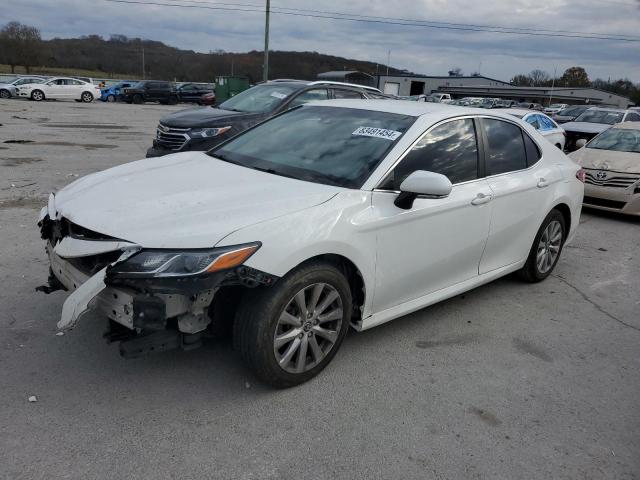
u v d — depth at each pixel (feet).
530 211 15.69
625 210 27.99
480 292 16.79
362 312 11.68
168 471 8.50
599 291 17.67
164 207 10.12
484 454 9.39
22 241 18.30
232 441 9.26
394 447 9.40
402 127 12.80
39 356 11.39
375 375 11.60
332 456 9.08
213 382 10.87
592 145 32.53
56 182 28.45
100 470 8.43
